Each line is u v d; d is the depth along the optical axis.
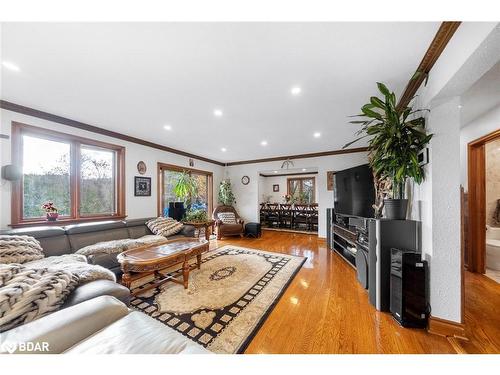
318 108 2.57
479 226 2.79
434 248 1.61
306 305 2.02
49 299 1.13
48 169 2.86
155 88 2.10
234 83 2.01
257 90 2.13
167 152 4.66
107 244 2.70
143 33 1.37
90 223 3.10
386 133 1.82
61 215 2.99
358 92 2.17
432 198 1.62
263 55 1.60
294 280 2.63
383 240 1.91
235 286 2.40
